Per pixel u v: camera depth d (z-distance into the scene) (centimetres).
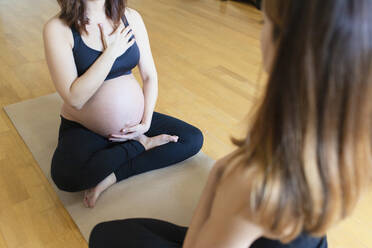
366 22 37
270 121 45
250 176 47
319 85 40
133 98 142
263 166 46
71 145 137
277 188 45
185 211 142
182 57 277
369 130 43
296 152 43
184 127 162
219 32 335
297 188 45
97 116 137
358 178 45
